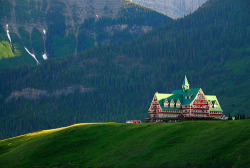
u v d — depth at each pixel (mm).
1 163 161750
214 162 108812
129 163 127625
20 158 162125
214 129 132250
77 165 139125
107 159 136375
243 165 102188
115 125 174625
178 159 118375
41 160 154125
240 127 125312
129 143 145375
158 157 124875
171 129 145500
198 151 118500
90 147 155000
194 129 138625
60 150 159250
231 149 111875
